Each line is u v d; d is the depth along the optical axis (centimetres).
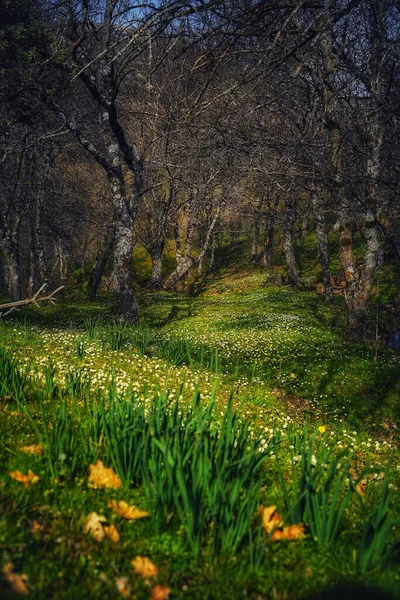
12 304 564
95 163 3597
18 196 2847
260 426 654
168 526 318
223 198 2927
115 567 268
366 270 1602
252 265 4747
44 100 1795
